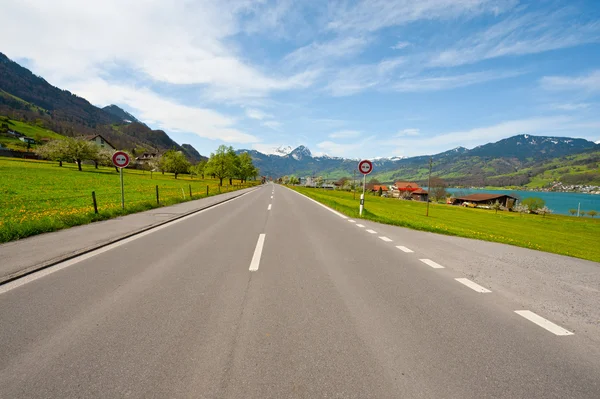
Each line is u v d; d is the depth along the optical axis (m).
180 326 3.33
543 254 7.41
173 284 4.67
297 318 3.57
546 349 3.00
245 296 4.22
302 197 31.02
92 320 3.45
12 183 29.73
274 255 6.57
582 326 3.51
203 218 12.66
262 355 2.81
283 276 5.13
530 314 3.81
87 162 97.19
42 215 11.89
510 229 27.08
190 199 22.48
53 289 4.42
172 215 13.09
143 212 14.15
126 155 14.05
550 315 3.79
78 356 2.75
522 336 3.25
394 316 3.67
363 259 6.38
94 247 6.98
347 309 3.84
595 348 3.04
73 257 6.24
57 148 67.31
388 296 4.31
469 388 2.40
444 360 2.77
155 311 3.71
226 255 6.51
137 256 6.36
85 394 2.28
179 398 2.24
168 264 5.77
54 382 2.40
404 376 2.54
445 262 6.29
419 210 44.50
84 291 4.35
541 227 34.41
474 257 6.80
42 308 3.76
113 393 2.29
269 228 10.27
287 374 2.54
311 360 2.74
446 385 2.43
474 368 2.66
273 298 4.16
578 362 2.78
